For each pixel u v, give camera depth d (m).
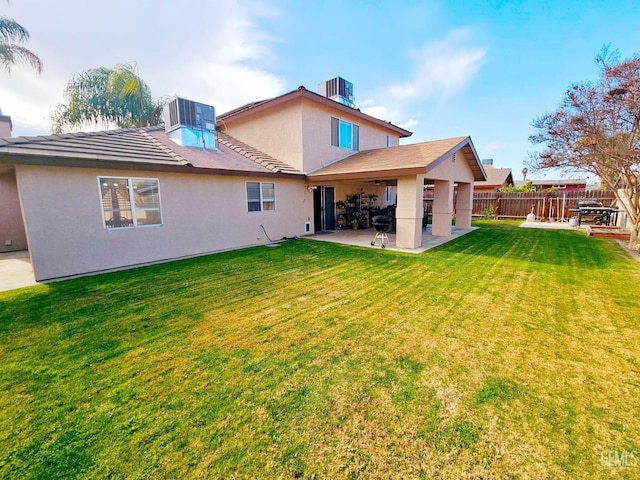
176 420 2.47
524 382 2.92
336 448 2.20
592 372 3.07
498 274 6.67
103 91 18.98
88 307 4.93
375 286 5.89
